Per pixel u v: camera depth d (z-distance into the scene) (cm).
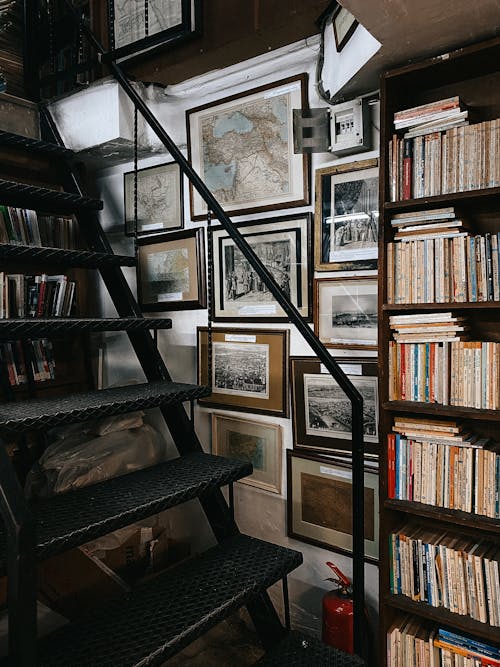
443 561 164
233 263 235
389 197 174
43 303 246
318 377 212
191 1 208
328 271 206
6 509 86
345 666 140
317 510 216
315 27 193
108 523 131
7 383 218
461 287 161
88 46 279
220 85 229
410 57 163
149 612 131
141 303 274
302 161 209
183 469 170
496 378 155
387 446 174
